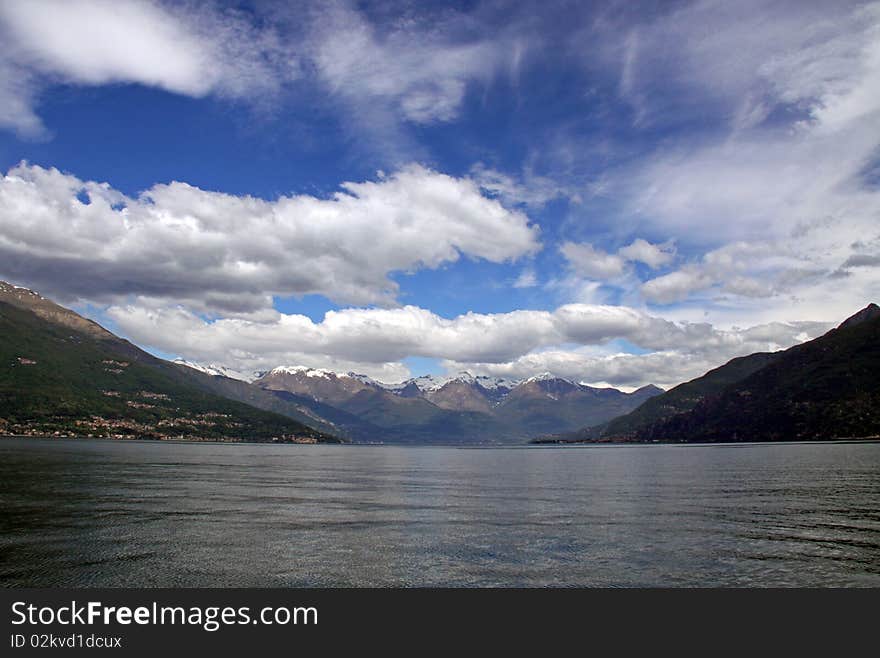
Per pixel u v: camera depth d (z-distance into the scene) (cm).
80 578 4778
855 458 19900
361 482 13250
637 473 15875
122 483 11281
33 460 16525
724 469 16412
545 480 13950
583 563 5256
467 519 7544
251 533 6462
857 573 4919
